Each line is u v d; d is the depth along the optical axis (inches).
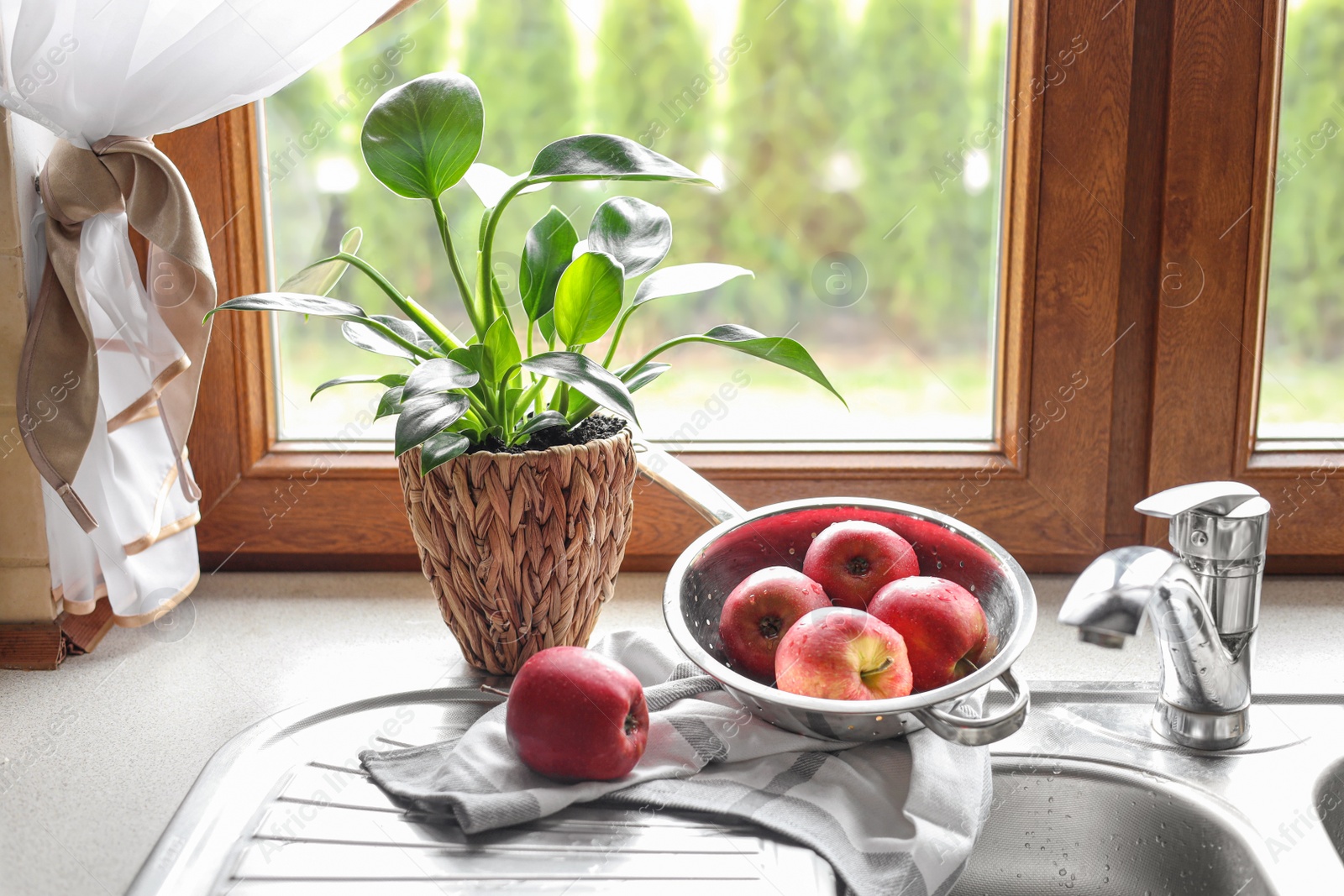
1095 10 38.0
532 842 26.1
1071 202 39.6
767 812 26.5
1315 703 33.2
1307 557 42.8
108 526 35.6
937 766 27.7
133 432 36.4
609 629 38.3
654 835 26.3
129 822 27.3
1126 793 29.8
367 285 43.4
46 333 34.2
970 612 28.8
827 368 44.0
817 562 31.4
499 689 33.6
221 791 28.3
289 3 31.7
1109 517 43.0
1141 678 34.9
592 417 34.1
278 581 43.2
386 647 37.3
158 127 33.6
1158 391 41.0
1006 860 30.9
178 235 33.8
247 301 28.8
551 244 32.5
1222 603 29.8
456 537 30.9
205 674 35.4
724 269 33.6
